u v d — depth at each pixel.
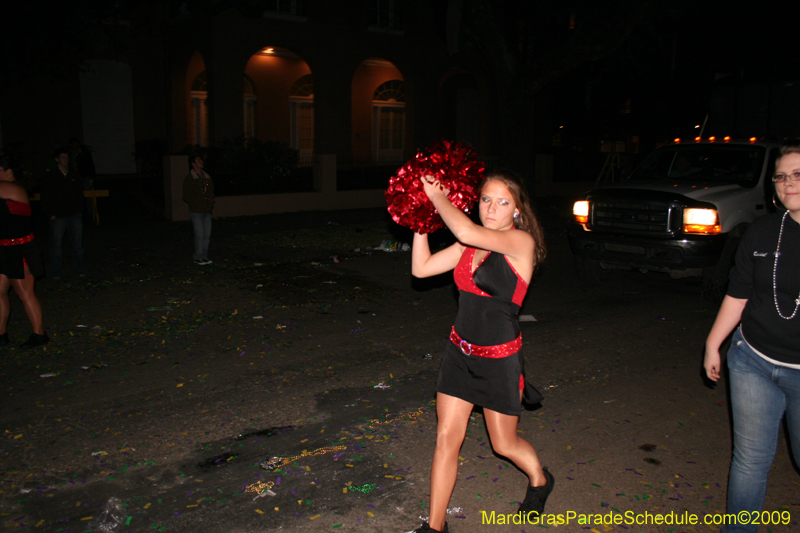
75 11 15.87
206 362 5.76
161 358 5.85
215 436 4.34
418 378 5.45
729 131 12.93
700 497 3.64
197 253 9.91
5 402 4.85
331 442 4.27
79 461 3.99
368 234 12.95
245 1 16.62
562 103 25.30
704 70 17.88
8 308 6.06
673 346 6.32
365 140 27.50
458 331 3.06
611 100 24.28
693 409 4.85
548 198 20.22
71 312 7.26
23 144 19.25
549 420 4.63
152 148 21.39
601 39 13.17
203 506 3.49
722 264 7.75
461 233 2.75
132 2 19.19
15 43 15.51
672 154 9.06
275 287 8.61
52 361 5.73
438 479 3.03
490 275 2.94
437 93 25.70
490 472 3.89
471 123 30.56
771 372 2.71
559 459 4.06
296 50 21.92
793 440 2.76
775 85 12.17
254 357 5.91
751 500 2.88
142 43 22.92
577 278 9.43
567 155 22.45
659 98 22.70
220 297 8.05
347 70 23.19
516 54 14.41
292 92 25.83
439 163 2.83
